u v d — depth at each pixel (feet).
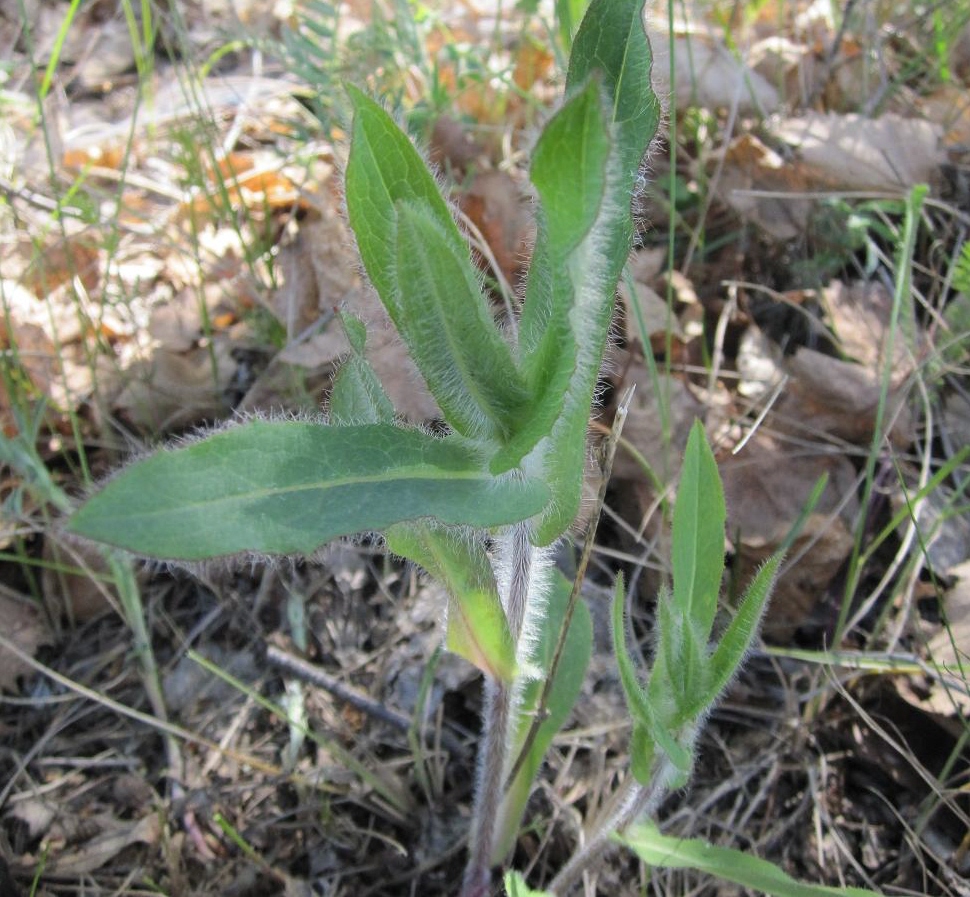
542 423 0.48
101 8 1.84
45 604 1.07
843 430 1.15
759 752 0.96
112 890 0.89
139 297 1.33
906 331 1.17
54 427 1.19
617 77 0.53
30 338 1.26
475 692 1.01
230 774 0.97
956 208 1.36
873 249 1.24
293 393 1.19
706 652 0.66
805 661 1.01
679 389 1.17
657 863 0.72
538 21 1.69
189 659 1.05
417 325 0.47
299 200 1.43
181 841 0.92
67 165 1.57
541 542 0.57
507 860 0.85
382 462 0.49
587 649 0.81
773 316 1.28
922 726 0.94
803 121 1.42
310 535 0.45
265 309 1.27
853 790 0.94
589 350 0.51
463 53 1.43
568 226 0.42
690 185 1.39
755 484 1.11
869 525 1.09
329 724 1.00
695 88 1.42
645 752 0.65
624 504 1.12
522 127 1.56
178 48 1.76
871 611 1.04
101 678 1.04
